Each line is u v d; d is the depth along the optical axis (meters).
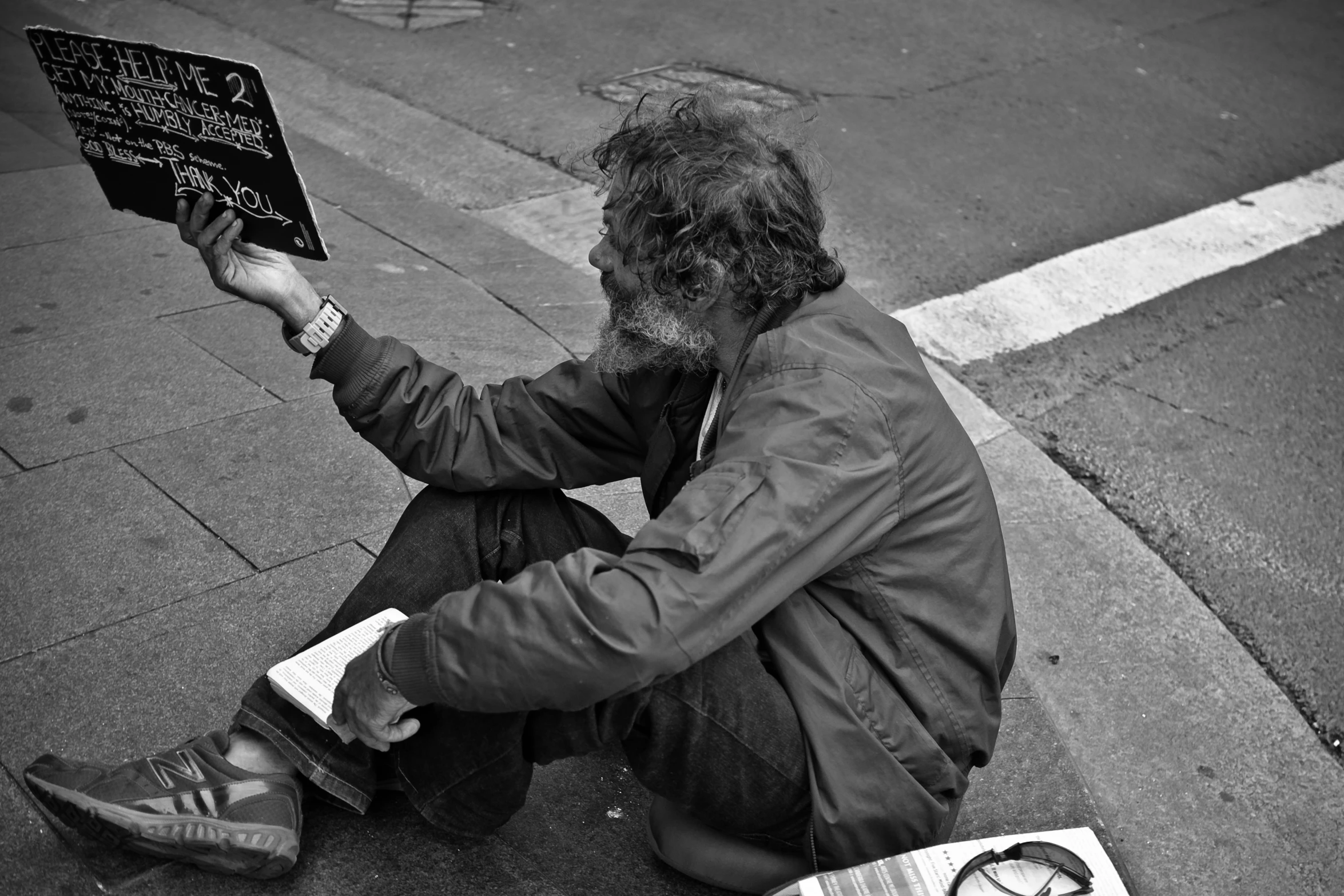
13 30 6.12
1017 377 4.49
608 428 2.20
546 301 4.31
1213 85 7.49
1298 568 3.68
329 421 3.37
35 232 4.26
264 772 2.01
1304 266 5.56
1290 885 2.55
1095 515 3.77
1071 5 8.58
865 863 1.88
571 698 1.69
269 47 6.41
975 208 5.66
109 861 2.01
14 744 2.23
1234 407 4.48
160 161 2.02
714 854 2.08
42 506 2.89
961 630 1.89
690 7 7.66
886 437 1.76
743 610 1.68
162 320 3.79
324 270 4.29
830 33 7.51
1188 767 2.82
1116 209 5.84
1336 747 3.03
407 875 2.09
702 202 1.79
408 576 2.13
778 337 1.81
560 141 5.73
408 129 5.70
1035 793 2.51
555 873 2.14
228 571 2.75
